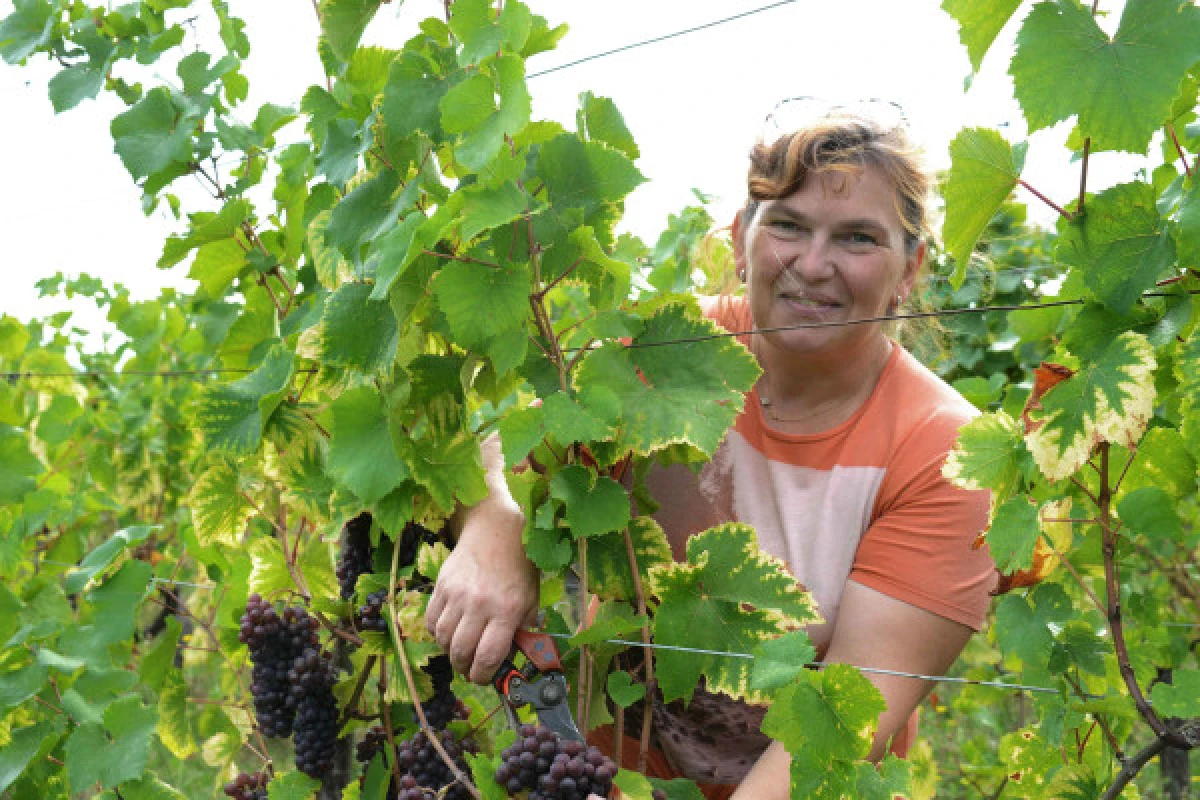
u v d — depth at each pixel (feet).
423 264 6.56
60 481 15.57
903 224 7.07
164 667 9.87
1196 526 15.24
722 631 6.34
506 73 5.83
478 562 6.61
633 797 5.90
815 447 7.45
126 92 9.21
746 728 7.76
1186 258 5.17
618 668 6.84
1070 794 6.97
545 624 7.26
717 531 6.41
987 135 5.64
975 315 16.72
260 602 8.25
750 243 7.14
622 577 6.68
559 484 6.23
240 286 8.98
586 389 6.25
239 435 7.84
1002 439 5.90
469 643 6.49
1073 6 5.06
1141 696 5.71
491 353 6.27
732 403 6.37
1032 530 5.77
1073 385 5.50
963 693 15.65
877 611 7.10
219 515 8.63
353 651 8.46
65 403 15.65
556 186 6.28
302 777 8.14
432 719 7.72
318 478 7.97
